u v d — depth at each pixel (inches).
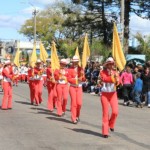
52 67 632.4
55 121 542.3
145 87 794.8
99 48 1562.5
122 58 444.5
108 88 430.3
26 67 1729.8
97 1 1567.4
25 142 397.7
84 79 526.0
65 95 593.3
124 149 374.6
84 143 397.7
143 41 1635.1
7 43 2797.7
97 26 1628.9
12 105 729.6
